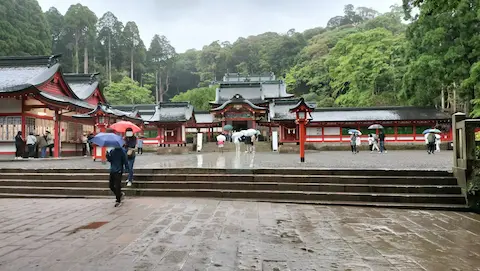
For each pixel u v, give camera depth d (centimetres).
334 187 926
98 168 1144
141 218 680
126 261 436
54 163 1529
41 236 552
